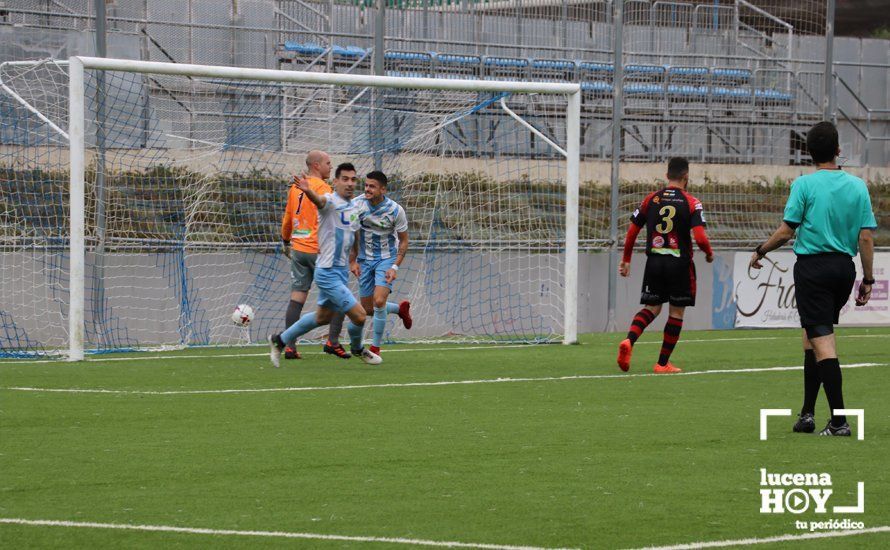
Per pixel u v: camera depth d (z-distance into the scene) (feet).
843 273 50.57
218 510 36.37
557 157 121.39
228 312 99.81
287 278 102.53
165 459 44.88
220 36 119.96
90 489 39.42
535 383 70.08
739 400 63.31
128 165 101.24
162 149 102.89
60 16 118.11
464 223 111.55
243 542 32.48
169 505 37.06
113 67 80.69
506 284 110.52
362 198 79.61
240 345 96.99
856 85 155.02
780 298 119.65
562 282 112.98
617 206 114.73
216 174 104.22
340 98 116.98
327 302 76.33
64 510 36.29
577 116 96.22
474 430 52.31
